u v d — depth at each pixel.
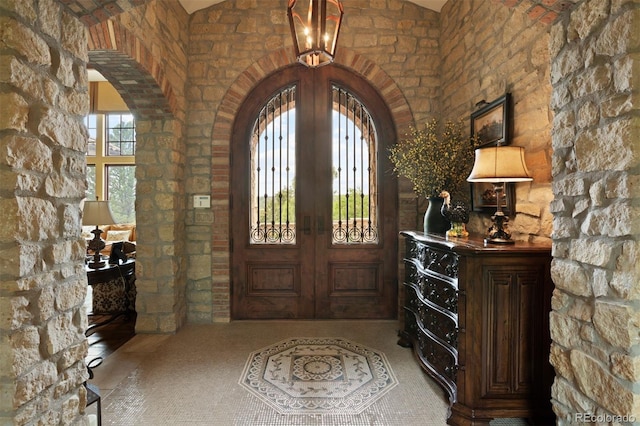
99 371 2.42
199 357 2.65
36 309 1.10
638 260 1.04
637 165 1.04
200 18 3.43
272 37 3.45
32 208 1.09
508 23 2.28
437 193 2.79
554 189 1.40
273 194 3.56
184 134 3.38
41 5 1.13
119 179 7.43
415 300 2.62
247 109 3.53
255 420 1.88
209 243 3.45
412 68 3.48
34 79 1.10
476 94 2.73
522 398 1.78
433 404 2.02
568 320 1.31
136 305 3.14
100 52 2.29
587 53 1.21
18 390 1.03
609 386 1.12
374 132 3.57
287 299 3.56
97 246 3.23
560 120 1.36
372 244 3.56
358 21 3.47
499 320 1.78
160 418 1.89
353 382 2.27
